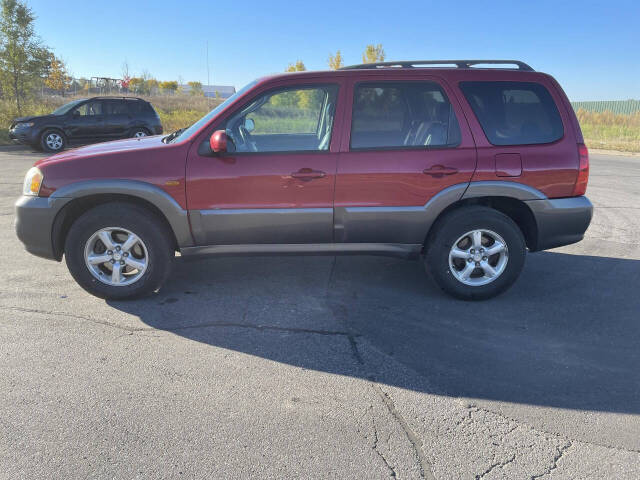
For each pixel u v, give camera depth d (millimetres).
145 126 15742
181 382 2904
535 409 2693
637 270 5012
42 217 3844
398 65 4082
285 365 3117
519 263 4098
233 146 3846
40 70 20562
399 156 3898
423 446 2383
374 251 4105
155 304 4031
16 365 3053
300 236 4004
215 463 2242
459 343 3438
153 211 4000
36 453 2293
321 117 4105
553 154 3984
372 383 2926
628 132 27922
